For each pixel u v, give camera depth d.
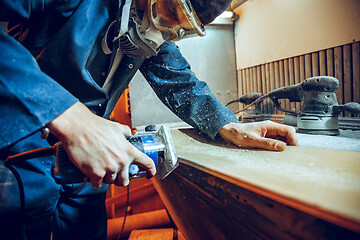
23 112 0.42
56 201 0.85
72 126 0.45
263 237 0.37
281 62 1.58
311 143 0.71
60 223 0.91
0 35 0.42
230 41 2.09
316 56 1.33
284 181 0.36
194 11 0.63
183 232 0.80
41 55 0.68
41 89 0.43
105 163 0.47
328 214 0.25
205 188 0.55
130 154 0.51
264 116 1.46
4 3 0.47
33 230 0.78
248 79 1.95
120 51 0.82
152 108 1.97
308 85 0.95
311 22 1.33
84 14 0.66
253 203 0.39
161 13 0.64
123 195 1.77
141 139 0.60
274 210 0.35
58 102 0.44
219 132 0.83
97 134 0.47
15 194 0.69
